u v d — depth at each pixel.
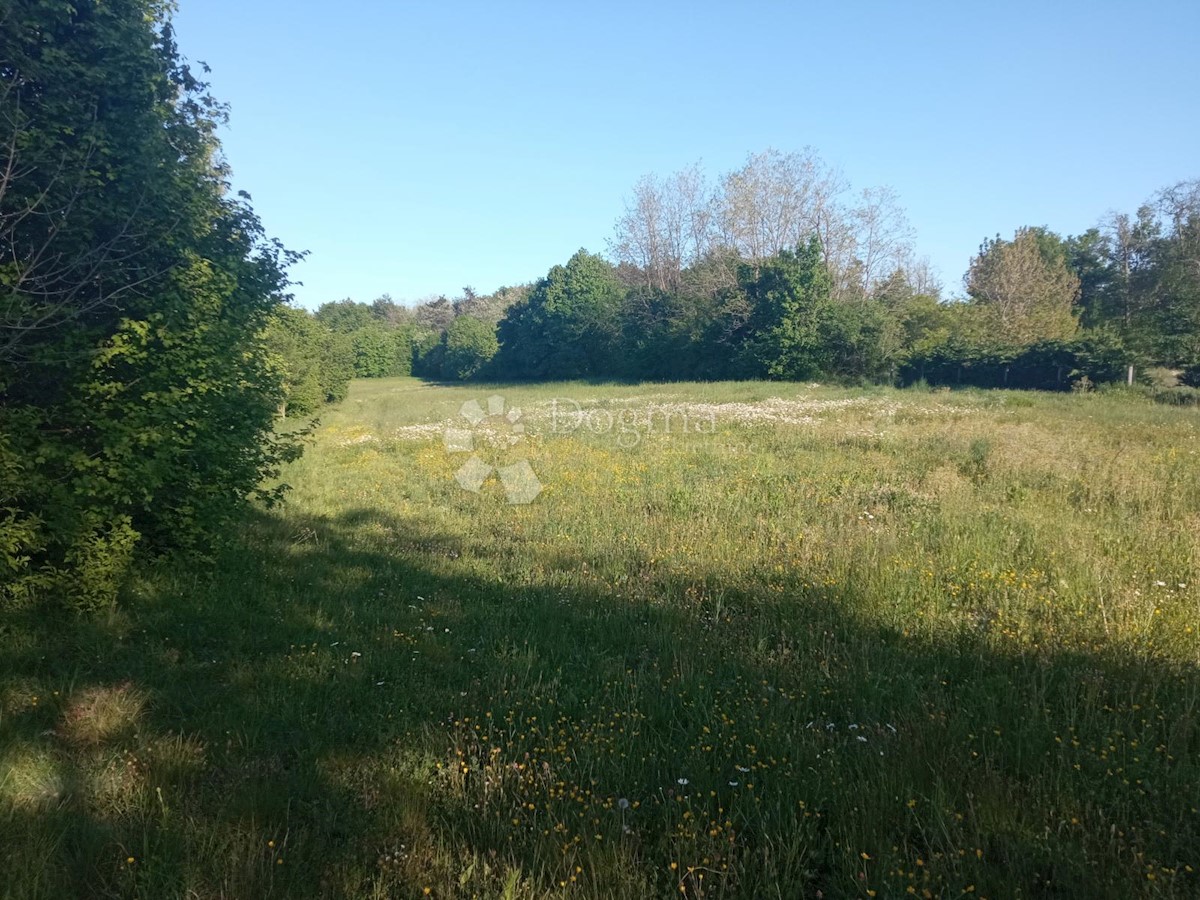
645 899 2.84
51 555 6.26
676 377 48.19
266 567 7.59
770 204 47.03
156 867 3.08
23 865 3.07
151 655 5.37
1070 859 2.88
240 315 7.47
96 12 6.19
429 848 3.23
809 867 3.08
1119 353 28.44
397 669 5.18
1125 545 7.14
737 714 4.24
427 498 11.60
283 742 4.24
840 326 38.22
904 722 4.00
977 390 29.83
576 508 10.13
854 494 9.97
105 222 6.30
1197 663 4.62
